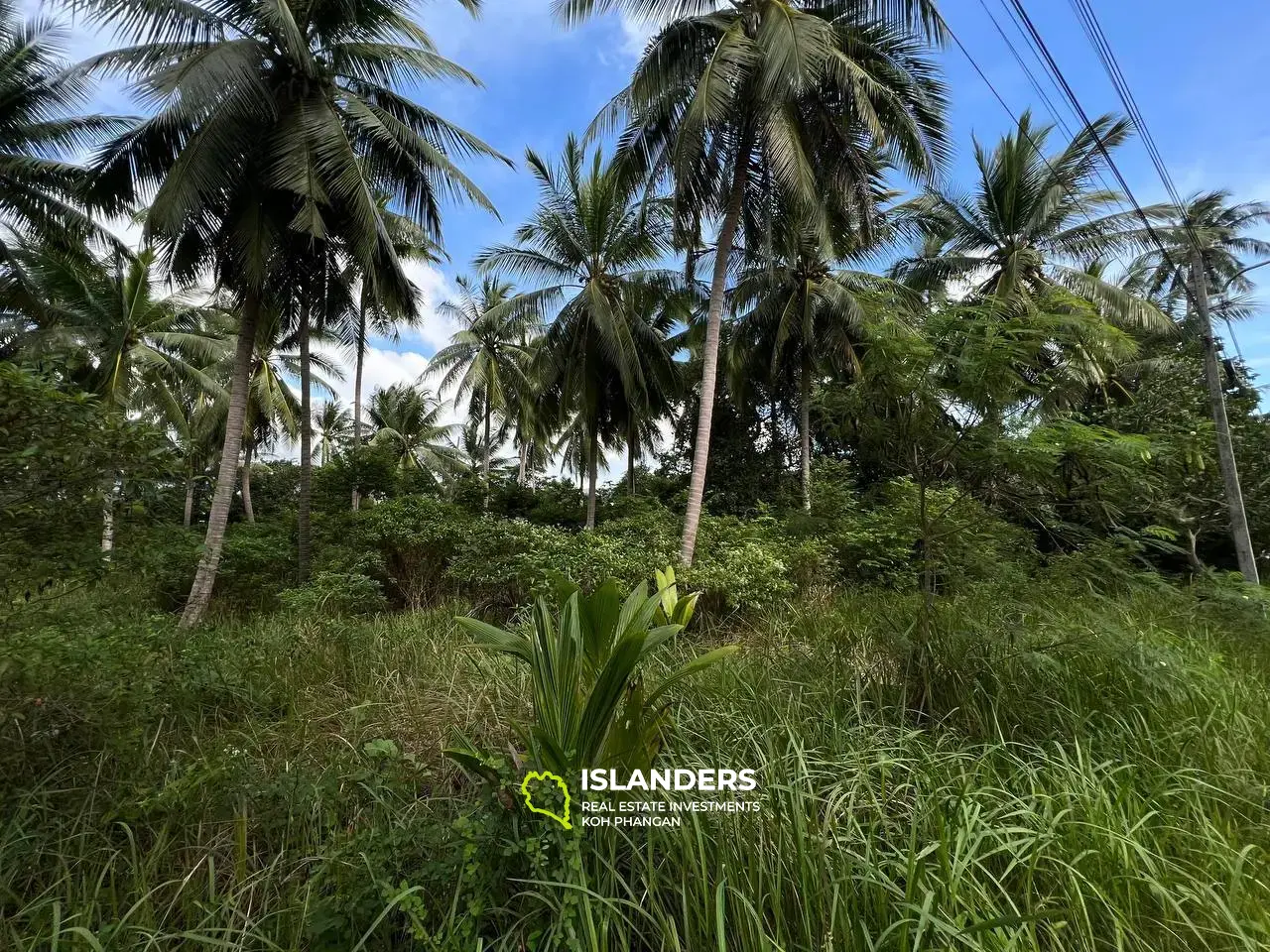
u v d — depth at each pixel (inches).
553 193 502.6
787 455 650.2
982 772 103.3
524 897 81.5
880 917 70.0
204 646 171.5
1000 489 146.9
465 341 781.9
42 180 428.8
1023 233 514.3
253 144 308.0
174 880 87.5
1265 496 363.3
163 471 121.3
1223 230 384.5
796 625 227.6
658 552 338.3
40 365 117.8
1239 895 74.7
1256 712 129.0
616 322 493.4
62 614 110.0
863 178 350.9
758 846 80.7
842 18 326.3
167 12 279.9
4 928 76.7
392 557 394.6
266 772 118.0
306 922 78.2
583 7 332.2
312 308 430.3
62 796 101.9
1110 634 137.7
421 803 108.7
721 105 292.0
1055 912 66.3
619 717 96.0
